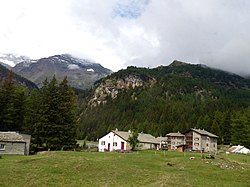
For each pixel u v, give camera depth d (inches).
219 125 6176.2
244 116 5251.0
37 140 3144.7
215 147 5315.0
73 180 1374.3
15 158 2010.3
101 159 2028.8
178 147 4087.1
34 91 4003.4
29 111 3388.3
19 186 1216.8
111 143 3976.4
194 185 1441.9
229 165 2069.4
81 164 1675.7
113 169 1653.5
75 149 3272.6
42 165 1606.8
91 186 1298.0
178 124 7559.1
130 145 3710.6
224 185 1498.5
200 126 6845.5
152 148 4121.6
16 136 2650.1
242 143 5034.5
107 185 1332.4
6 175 1354.6
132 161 2039.9
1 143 2502.5
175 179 1536.7
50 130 3134.8
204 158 2367.1
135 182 1427.2
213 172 1835.6
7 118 3314.5
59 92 3321.9
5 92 3373.5
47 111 3169.3
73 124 3358.8
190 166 1990.7
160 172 1711.4
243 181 1651.1
